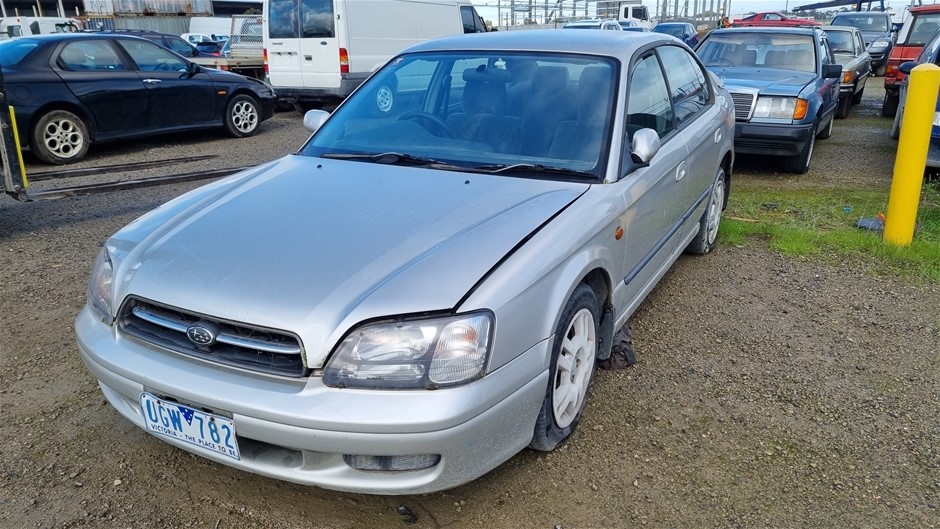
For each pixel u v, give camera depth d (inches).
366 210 109.5
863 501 104.7
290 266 94.7
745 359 146.9
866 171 319.6
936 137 255.3
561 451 114.7
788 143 293.4
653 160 139.7
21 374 137.9
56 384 134.3
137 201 271.3
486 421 89.3
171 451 115.0
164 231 109.7
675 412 126.7
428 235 100.7
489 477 108.3
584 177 122.2
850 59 497.0
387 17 475.5
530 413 97.9
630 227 126.5
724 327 162.1
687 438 119.0
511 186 118.0
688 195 168.4
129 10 917.2
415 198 113.1
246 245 100.7
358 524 98.8
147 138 419.5
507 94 138.8
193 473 109.6
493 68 143.9
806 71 335.3
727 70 337.1
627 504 103.0
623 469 110.7
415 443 84.7
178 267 97.8
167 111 382.0
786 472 110.9
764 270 198.4
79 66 346.0
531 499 103.7
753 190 287.4
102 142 363.6
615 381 136.9
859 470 111.7
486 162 127.3
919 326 163.6
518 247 99.1
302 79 473.4
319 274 92.5
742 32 367.2
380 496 104.7
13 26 869.8
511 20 1238.9
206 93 399.2
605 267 116.5
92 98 346.0
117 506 102.0
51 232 230.8
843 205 260.8
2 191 207.9
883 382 138.6
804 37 354.3
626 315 135.6
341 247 98.3
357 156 135.8
